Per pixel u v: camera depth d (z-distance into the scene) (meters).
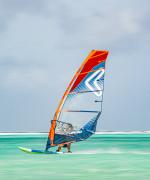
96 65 86.25
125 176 68.44
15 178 66.50
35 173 72.69
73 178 66.50
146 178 66.00
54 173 72.69
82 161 93.44
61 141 85.38
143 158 101.31
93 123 85.62
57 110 85.31
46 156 108.62
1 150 144.50
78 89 85.50
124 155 111.25
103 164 86.75
